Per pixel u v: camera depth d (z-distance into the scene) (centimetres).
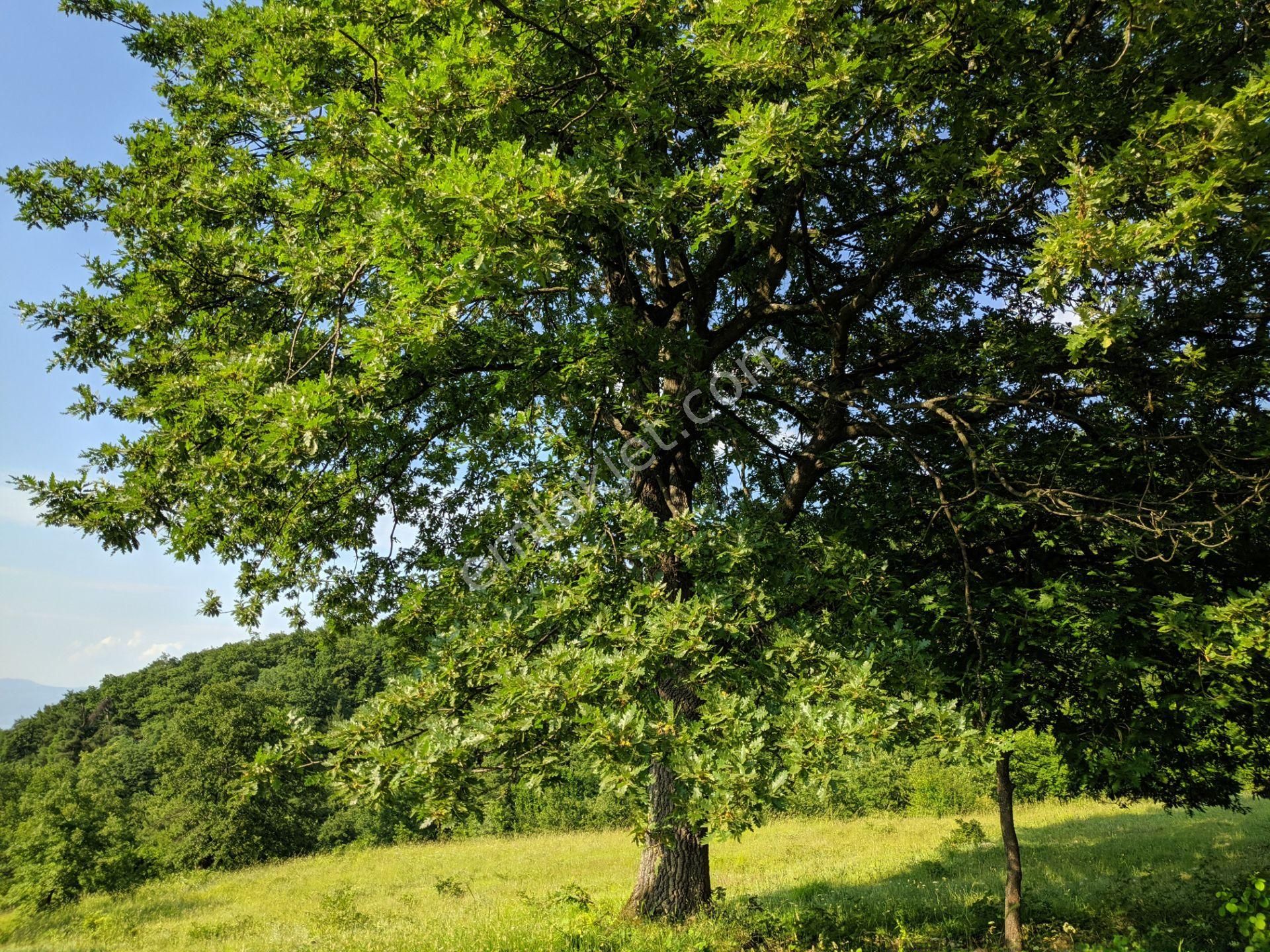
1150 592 748
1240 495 693
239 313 883
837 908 965
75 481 747
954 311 1073
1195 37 616
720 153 771
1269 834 1423
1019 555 848
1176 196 460
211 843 3228
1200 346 742
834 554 707
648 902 876
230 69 955
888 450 913
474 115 640
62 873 2000
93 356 888
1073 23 680
